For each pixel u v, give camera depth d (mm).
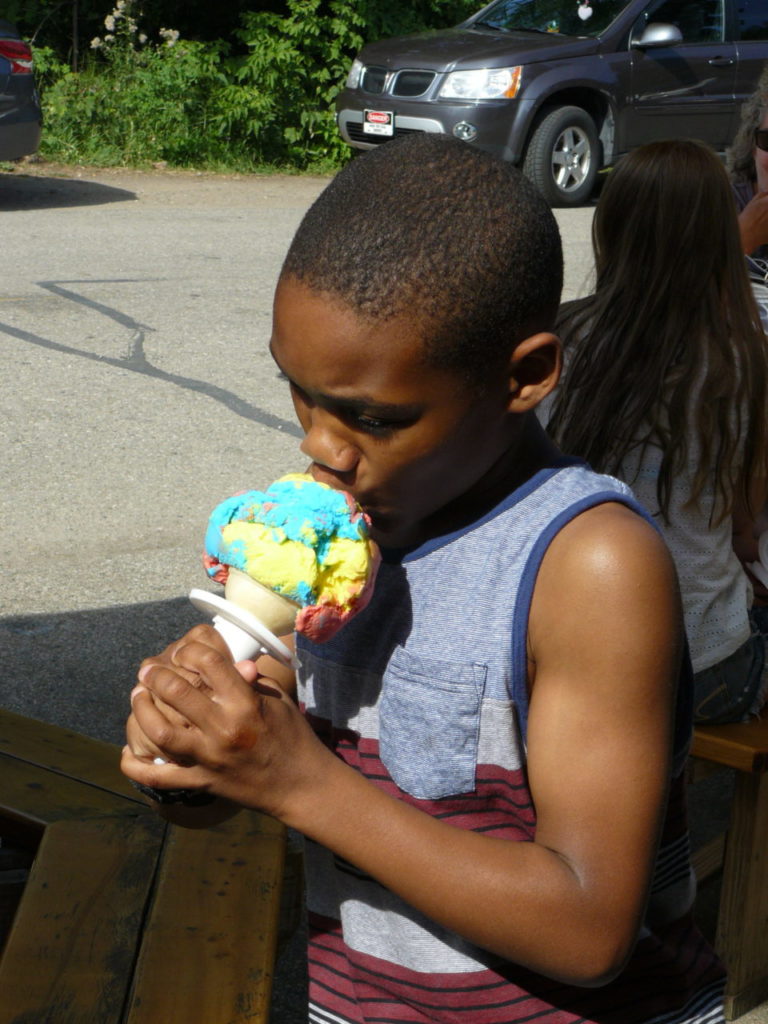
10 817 1926
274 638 1069
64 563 4168
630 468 2207
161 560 4234
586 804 1041
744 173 3752
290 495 1070
